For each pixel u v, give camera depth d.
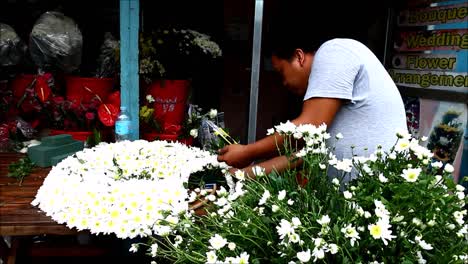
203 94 3.62
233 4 3.60
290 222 0.99
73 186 1.50
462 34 2.82
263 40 2.73
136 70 2.44
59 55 2.81
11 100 2.91
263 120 3.75
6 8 3.14
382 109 1.49
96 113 2.75
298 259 0.94
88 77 2.96
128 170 1.62
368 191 1.04
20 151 2.48
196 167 1.70
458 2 2.83
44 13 2.98
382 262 0.93
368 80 1.47
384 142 1.49
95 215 1.37
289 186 1.17
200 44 2.90
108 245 2.28
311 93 1.42
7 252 1.99
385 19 3.44
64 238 2.40
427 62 3.12
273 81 3.69
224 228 1.06
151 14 3.56
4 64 2.85
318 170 1.17
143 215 1.35
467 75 2.81
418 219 0.95
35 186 1.75
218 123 2.86
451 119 2.97
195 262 1.04
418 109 3.25
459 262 0.95
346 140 1.51
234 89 3.70
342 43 1.46
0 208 1.51
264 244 1.03
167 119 2.91
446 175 1.04
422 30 3.14
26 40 3.12
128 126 2.44
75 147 2.14
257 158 1.52
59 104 2.78
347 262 0.91
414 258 0.94
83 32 3.20
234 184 1.45
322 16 1.55
